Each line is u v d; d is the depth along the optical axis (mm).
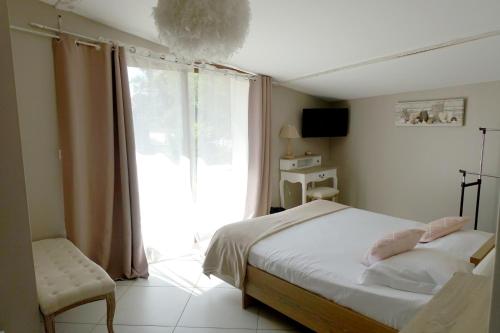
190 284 2828
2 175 1345
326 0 2150
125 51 2830
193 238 3637
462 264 1701
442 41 2699
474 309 904
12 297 1409
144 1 2371
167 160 3262
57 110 2537
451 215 3990
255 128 4121
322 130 4824
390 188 4574
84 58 2613
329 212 3123
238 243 2424
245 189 4160
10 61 1333
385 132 4559
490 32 2455
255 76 4035
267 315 2359
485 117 3625
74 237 2594
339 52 3119
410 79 3775
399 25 2441
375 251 1866
